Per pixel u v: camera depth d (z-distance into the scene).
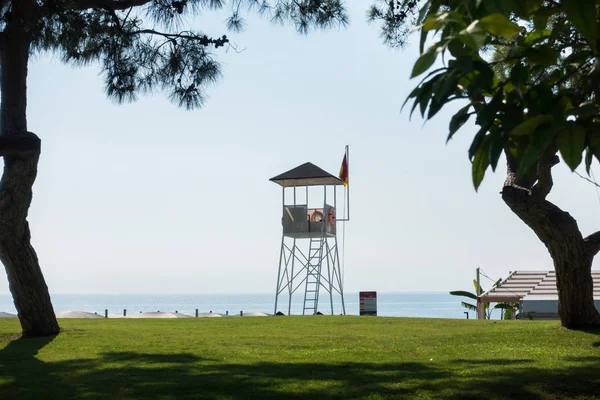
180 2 16.27
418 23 3.83
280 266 32.53
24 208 14.71
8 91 14.65
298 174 31.20
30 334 15.80
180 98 17.42
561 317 15.09
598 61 3.59
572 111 3.30
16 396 8.75
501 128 3.48
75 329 17.03
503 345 13.29
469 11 3.50
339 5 16.61
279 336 15.55
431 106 3.41
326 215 31.77
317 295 32.12
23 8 14.04
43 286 15.86
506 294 28.17
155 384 9.38
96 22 16.88
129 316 27.31
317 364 11.16
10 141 14.17
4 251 15.17
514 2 3.49
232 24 16.91
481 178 3.55
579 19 3.32
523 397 8.45
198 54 17.25
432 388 8.95
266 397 8.58
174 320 21.25
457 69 3.30
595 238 14.62
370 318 21.38
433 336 15.26
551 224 14.37
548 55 3.69
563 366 10.36
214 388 9.11
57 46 16.83
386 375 9.97
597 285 25.77
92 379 9.86
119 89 17.39
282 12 16.83
